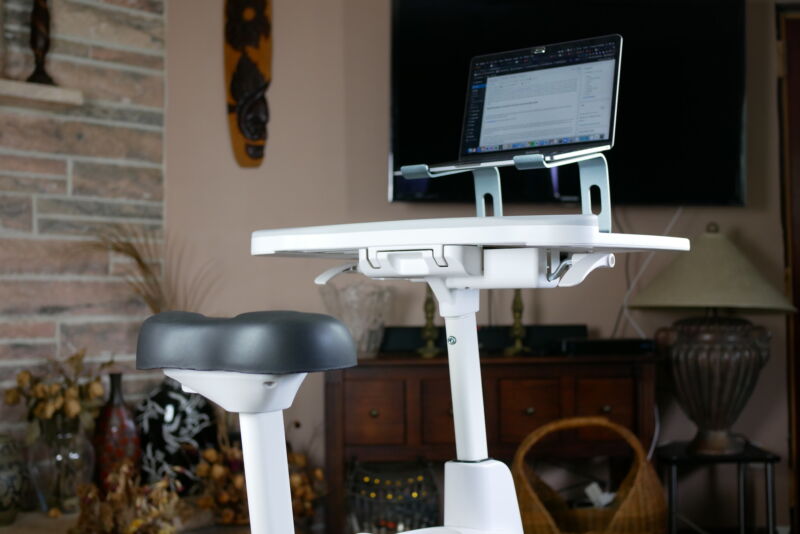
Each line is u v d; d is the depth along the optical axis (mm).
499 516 1375
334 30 3580
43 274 3205
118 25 3377
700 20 3533
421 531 1360
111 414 3131
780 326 3652
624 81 3514
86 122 3303
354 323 3305
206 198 3514
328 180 3570
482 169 1460
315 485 3318
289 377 977
